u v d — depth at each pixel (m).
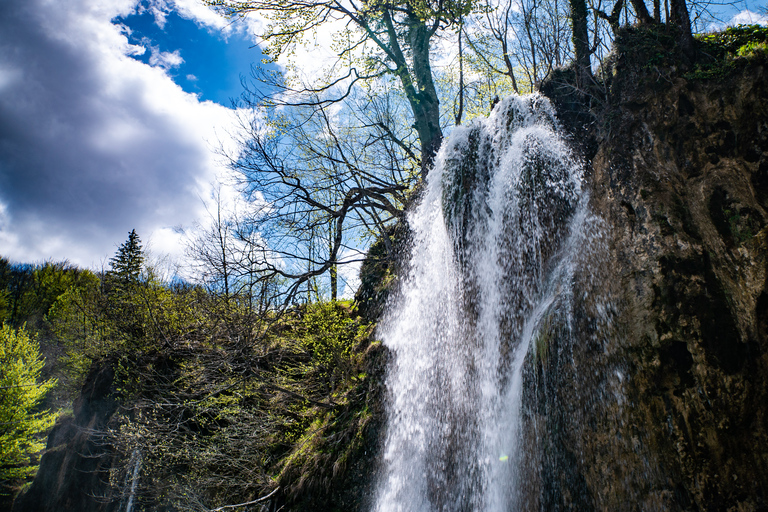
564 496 5.66
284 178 12.84
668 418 4.79
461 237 8.91
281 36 12.75
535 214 7.22
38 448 26.42
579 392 5.69
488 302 8.03
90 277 46.69
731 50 6.08
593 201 6.38
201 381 11.67
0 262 48.34
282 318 12.65
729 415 4.49
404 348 10.19
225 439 11.10
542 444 6.04
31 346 28.22
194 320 14.12
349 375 11.36
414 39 13.38
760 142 5.33
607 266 5.82
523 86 12.95
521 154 7.64
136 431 11.98
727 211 5.25
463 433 7.91
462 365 8.41
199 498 11.09
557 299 6.30
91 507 15.49
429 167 12.38
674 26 6.52
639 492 4.86
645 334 5.13
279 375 11.80
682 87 6.02
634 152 6.14
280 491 10.12
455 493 7.67
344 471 9.33
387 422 9.53
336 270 16.05
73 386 23.67
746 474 4.33
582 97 7.65
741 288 4.84
